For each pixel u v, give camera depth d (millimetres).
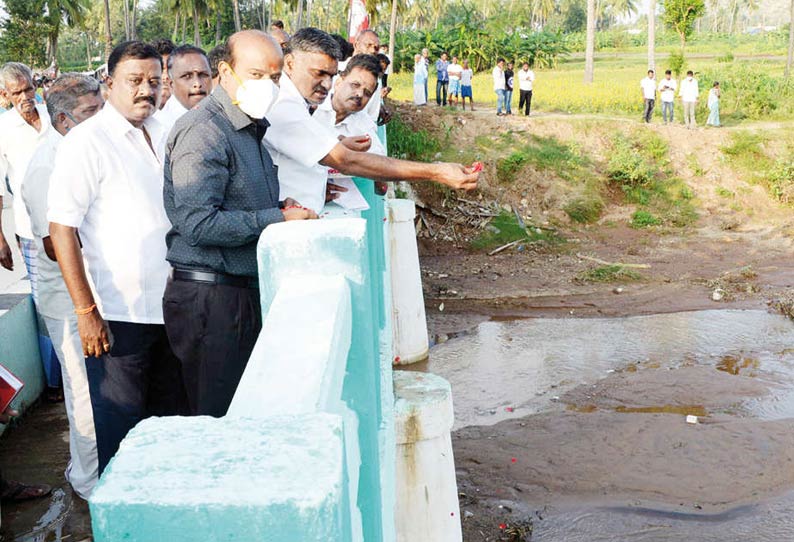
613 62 55062
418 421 4828
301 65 3658
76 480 4594
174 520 837
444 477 4957
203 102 2891
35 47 54719
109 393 3670
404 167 3137
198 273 2875
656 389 12164
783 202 22156
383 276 5098
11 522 4426
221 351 2934
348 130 4699
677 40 76812
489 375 12977
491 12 74062
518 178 21828
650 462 9922
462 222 20484
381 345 3906
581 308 16203
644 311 15922
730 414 11266
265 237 1815
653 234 20906
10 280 6785
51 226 3391
